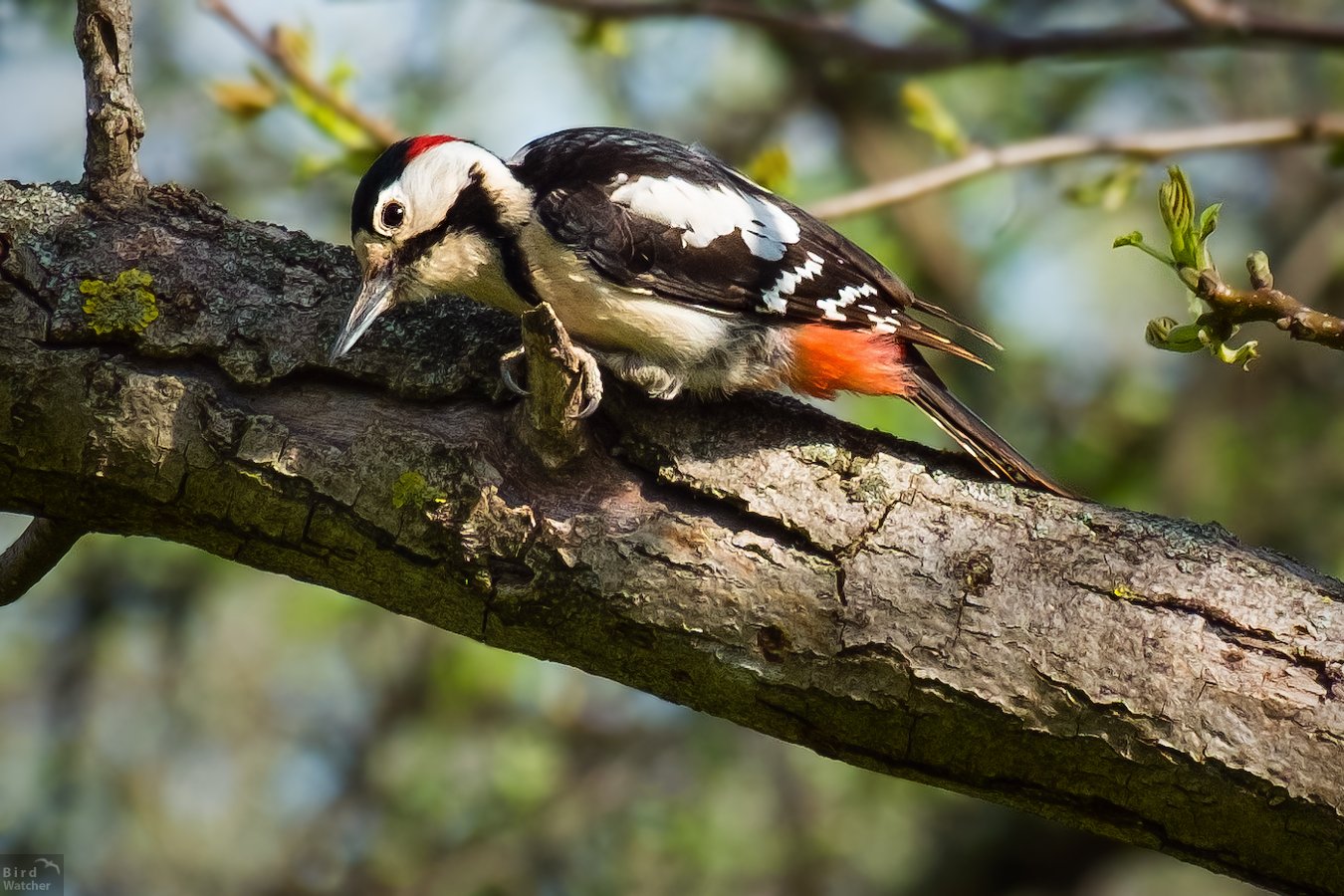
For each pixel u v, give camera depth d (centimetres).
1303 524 1570
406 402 734
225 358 730
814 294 855
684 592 695
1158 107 1761
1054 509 715
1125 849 1516
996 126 1714
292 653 1712
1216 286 682
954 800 1588
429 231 827
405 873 1566
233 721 1692
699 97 1759
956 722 682
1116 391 1641
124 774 1653
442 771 1612
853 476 724
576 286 834
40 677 1652
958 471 735
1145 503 1564
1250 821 665
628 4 1226
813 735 706
